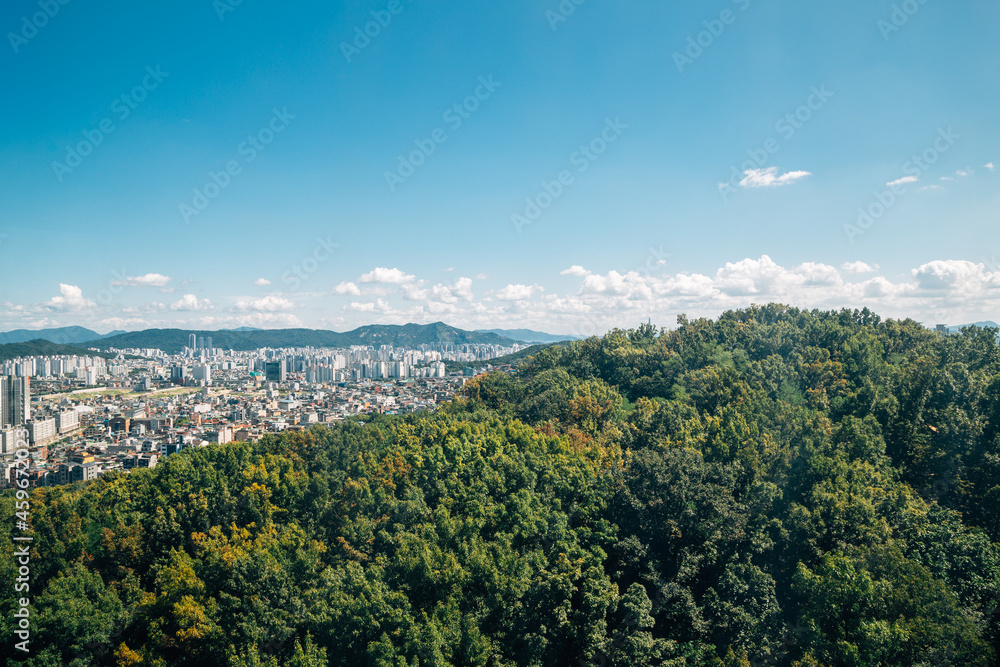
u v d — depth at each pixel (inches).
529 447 5024.6
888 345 7372.1
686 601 3432.6
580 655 3388.3
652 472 4060.0
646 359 7864.2
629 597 3348.9
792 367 6579.7
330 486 4820.4
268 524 4404.5
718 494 3878.0
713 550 3651.6
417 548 3686.0
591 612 3309.5
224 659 3464.6
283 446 5433.1
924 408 5098.4
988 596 3097.9
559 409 6279.5
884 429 5059.1
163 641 3535.9
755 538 3631.9
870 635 2751.0
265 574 3713.1
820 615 3097.9
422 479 4751.5
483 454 4918.8
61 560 4089.6
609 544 3873.0
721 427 4913.9
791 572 3644.2
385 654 3051.2
